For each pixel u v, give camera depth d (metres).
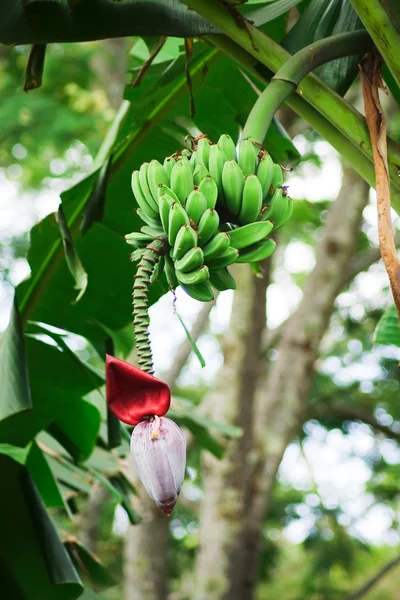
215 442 5.46
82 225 3.83
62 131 12.98
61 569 3.72
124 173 4.18
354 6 2.91
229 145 2.72
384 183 2.87
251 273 8.88
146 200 2.66
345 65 3.34
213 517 8.66
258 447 8.90
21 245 15.36
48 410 4.02
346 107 2.97
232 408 8.69
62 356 3.97
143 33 3.21
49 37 3.21
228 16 3.02
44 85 13.95
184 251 2.52
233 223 2.72
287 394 9.27
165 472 2.38
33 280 4.20
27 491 3.78
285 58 3.02
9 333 3.61
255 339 8.81
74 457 4.41
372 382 15.26
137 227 4.18
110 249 4.21
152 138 4.17
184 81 4.02
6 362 3.55
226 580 8.53
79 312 4.28
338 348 16.11
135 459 2.41
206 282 2.54
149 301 4.11
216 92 4.08
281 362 9.46
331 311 9.49
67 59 14.08
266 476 8.84
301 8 3.83
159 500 2.38
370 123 2.94
